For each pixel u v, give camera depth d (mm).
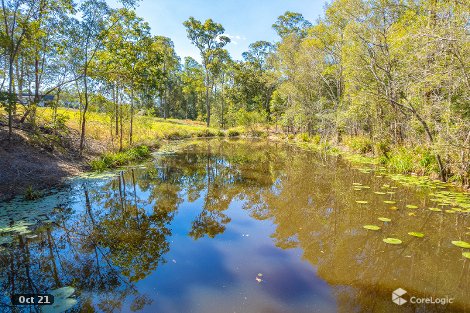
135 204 8328
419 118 10680
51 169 10688
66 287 4086
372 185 10688
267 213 7621
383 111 16031
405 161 13141
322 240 5844
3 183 8445
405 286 4188
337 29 23266
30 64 13258
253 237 6027
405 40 11578
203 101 64125
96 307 3684
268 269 4695
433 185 10258
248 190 10117
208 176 12555
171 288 4133
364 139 19594
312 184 10961
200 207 8172
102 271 4598
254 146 25906
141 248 5469
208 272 4598
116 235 6059
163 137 29594
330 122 26531
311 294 3990
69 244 5543
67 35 12430
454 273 4539
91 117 17125
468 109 9867
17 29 11516
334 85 29109
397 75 12195
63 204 7848
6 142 10609
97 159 13711
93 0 12211
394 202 8320
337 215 7355
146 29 15656
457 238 5863
